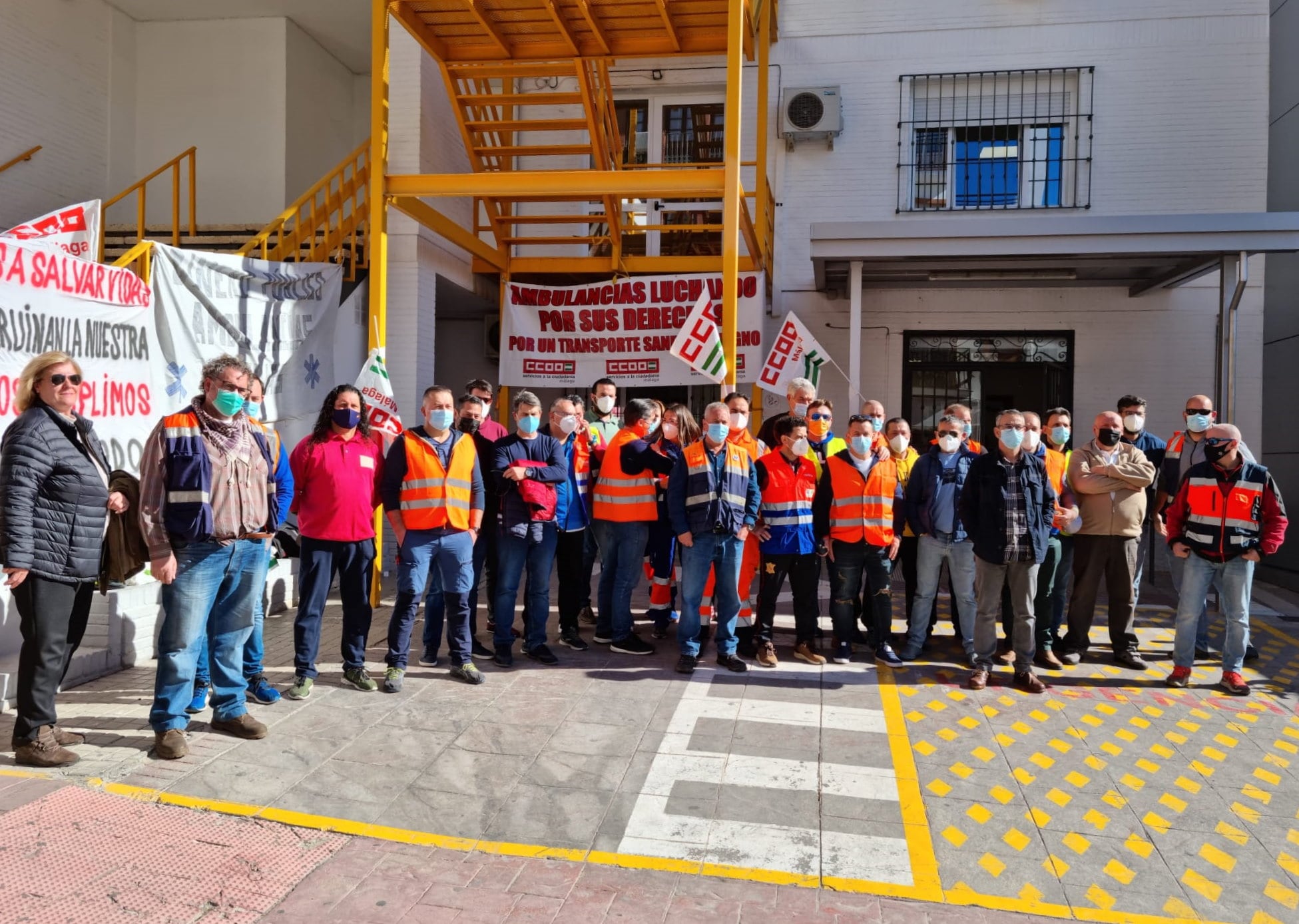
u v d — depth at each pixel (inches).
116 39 407.2
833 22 408.2
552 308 378.6
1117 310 388.5
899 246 311.7
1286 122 389.1
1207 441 208.4
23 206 360.8
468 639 208.2
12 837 128.4
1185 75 383.2
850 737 175.8
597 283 391.5
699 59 420.2
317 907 117.3
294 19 416.2
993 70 397.4
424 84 352.8
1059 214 393.4
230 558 164.4
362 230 364.5
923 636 229.6
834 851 133.9
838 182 409.4
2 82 348.8
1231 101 380.2
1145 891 124.7
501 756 164.2
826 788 153.5
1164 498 245.6
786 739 174.1
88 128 392.8
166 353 248.2
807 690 203.8
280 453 185.5
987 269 355.3
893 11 404.5
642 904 119.6
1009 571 207.9
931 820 143.0
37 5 363.3
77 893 116.4
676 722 181.9
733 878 126.6
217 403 161.6
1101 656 236.7
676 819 142.7
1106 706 196.5
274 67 413.7
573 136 431.8
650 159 430.6
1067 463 235.5
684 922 115.6
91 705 183.9
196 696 182.2
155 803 142.4
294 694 189.6
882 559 224.4
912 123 404.5
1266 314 414.6
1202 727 185.0
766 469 225.1
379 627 258.4
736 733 176.7
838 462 226.8
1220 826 142.8
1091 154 390.3
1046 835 139.2
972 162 402.9
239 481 163.9
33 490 147.6
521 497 216.1
